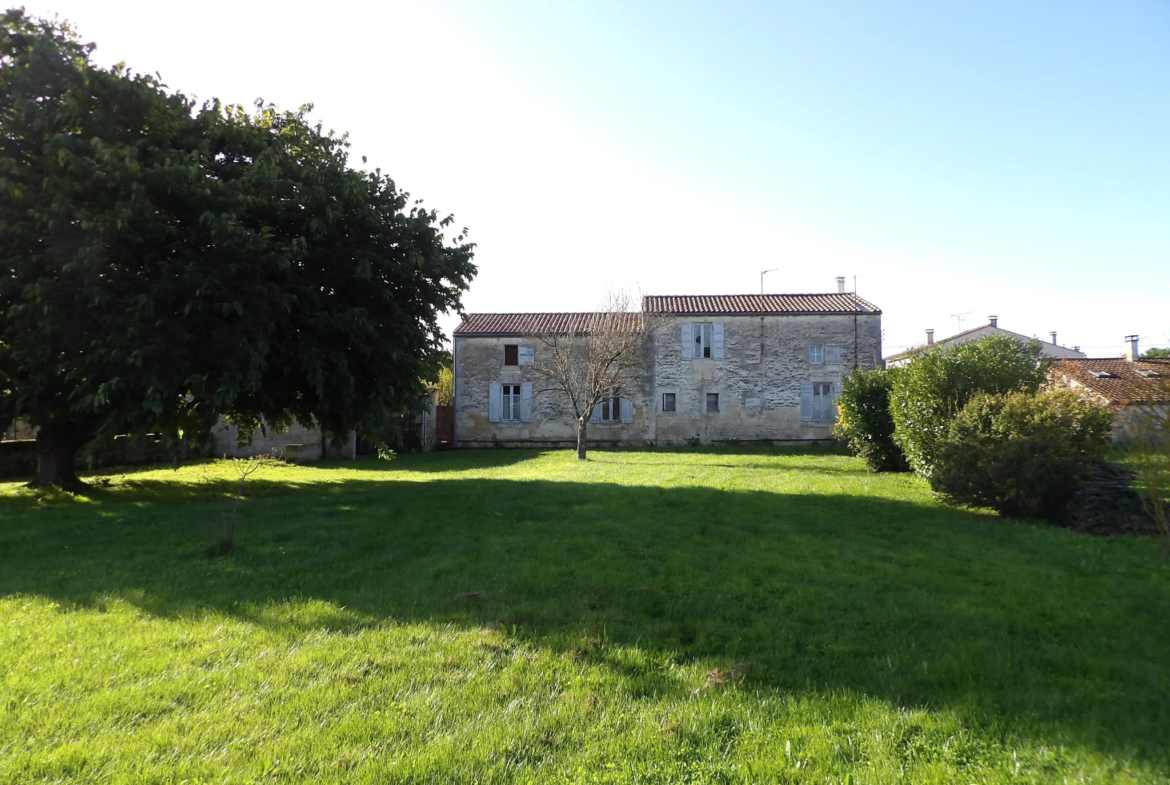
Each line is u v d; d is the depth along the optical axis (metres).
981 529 7.95
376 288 10.62
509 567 6.04
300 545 7.00
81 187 8.27
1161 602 5.07
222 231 8.71
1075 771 2.75
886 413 15.26
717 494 10.51
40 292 7.93
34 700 3.34
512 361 29.34
